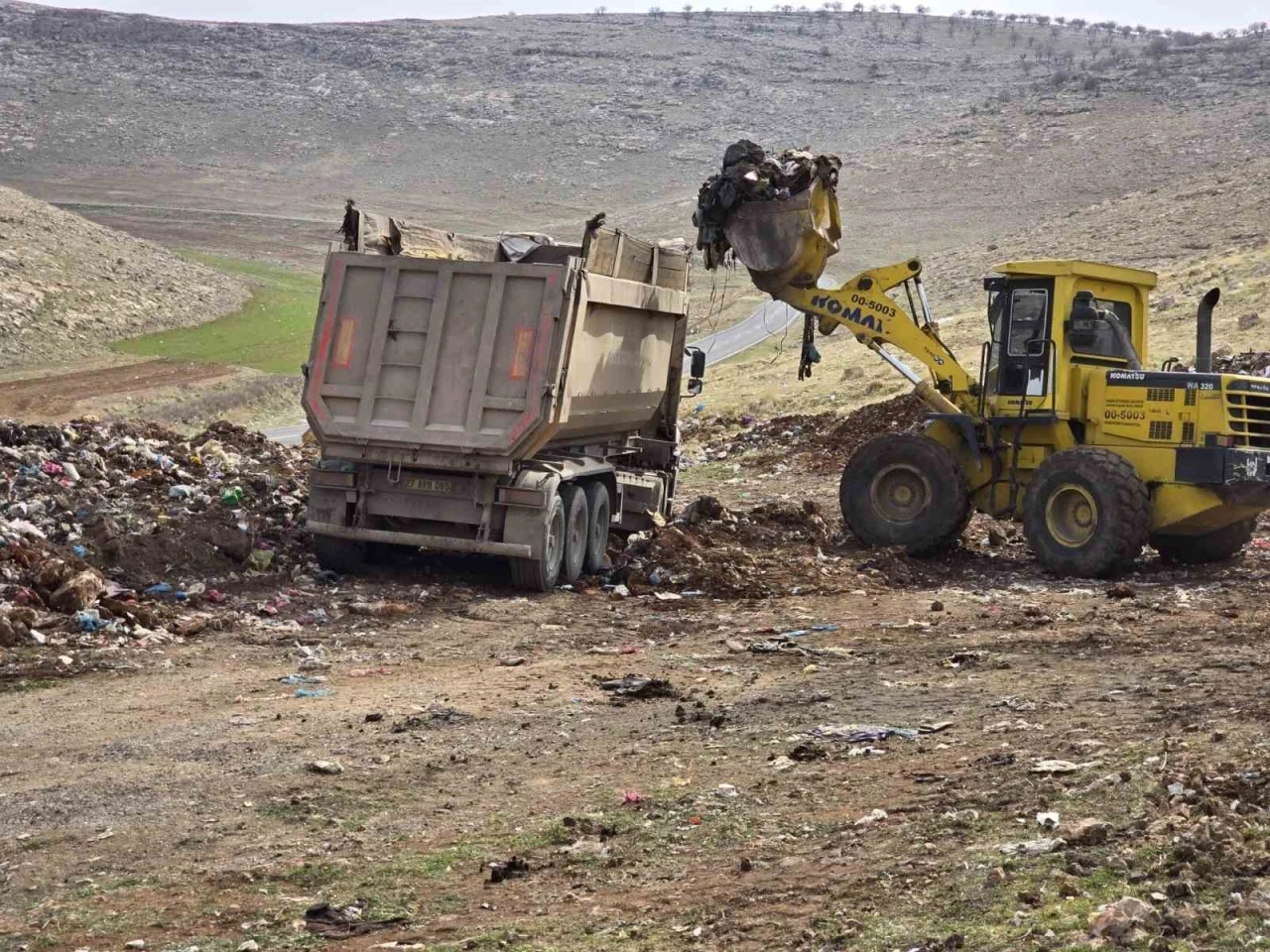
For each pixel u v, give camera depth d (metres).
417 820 7.66
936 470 17.61
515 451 14.89
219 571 15.37
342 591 15.21
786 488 28.70
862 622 13.80
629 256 16.98
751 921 5.87
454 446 14.91
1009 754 7.97
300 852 7.21
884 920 5.69
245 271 148.50
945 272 105.88
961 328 55.56
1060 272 16.98
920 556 18.06
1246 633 12.09
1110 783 7.05
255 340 94.94
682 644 13.00
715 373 60.16
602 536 17.25
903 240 176.38
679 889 6.37
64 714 10.34
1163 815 6.48
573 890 6.48
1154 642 11.88
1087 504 16.48
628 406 17.94
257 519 16.89
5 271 97.19
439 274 14.98
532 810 7.72
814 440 34.34
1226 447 16.14
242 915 6.38
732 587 15.73
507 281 14.87
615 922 6.03
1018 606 14.46
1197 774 6.96
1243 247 65.38
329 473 15.51
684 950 5.65
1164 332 42.84
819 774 7.98
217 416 64.81
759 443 36.03
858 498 18.28
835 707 9.81
